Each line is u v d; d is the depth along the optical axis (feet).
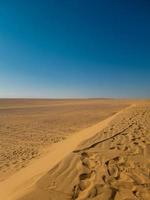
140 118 39.63
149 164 16.61
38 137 44.78
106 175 14.29
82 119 73.15
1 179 21.17
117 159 17.49
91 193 11.91
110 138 24.25
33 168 18.98
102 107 126.41
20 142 40.14
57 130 53.16
